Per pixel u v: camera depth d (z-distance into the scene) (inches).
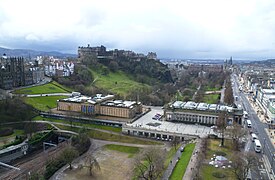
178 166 6904.5
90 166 7470.5
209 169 6515.8
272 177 6215.6
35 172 7480.3
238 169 6176.2
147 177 6565.0
